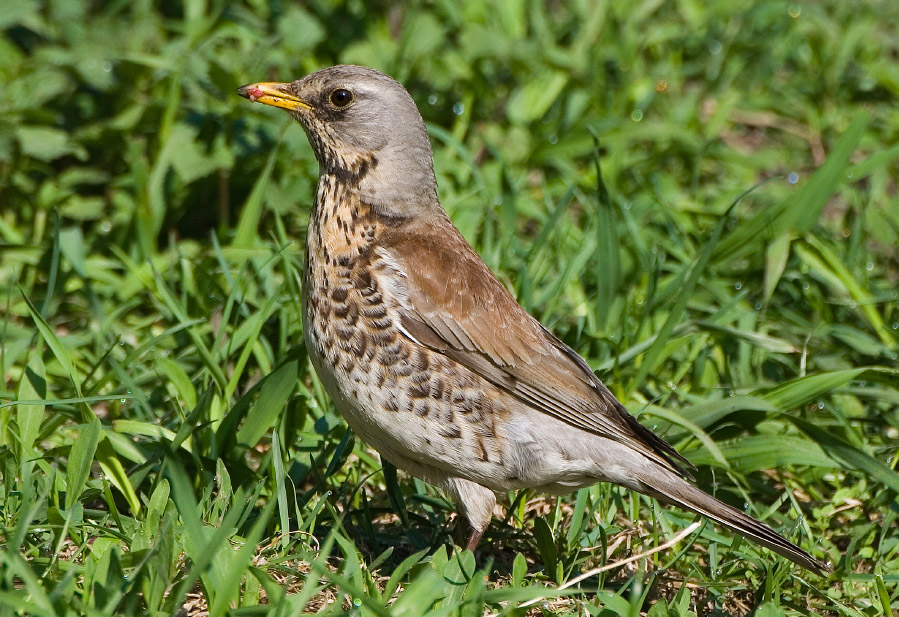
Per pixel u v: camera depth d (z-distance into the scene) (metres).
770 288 11.81
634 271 12.51
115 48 13.93
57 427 9.32
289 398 9.38
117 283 12.05
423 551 8.02
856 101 17.53
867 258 13.58
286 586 7.72
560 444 8.75
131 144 13.29
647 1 18.16
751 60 17.77
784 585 8.75
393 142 9.17
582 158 15.29
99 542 7.67
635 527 9.37
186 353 11.02
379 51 15.09
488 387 8.74
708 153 15.23
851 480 10.24
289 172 12.93
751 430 10.20
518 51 15.91
